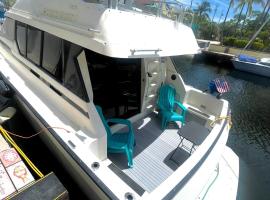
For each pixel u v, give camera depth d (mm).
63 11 2447
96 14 2029
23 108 3525
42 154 3332
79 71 2230
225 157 3752
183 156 2936
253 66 15828
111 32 1922
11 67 4188
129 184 1750
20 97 3230
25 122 3900
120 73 3027
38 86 3221
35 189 1975
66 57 2400
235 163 3664
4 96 3912
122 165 2684
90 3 2131
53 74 2744
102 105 2955
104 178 1787
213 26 32781
